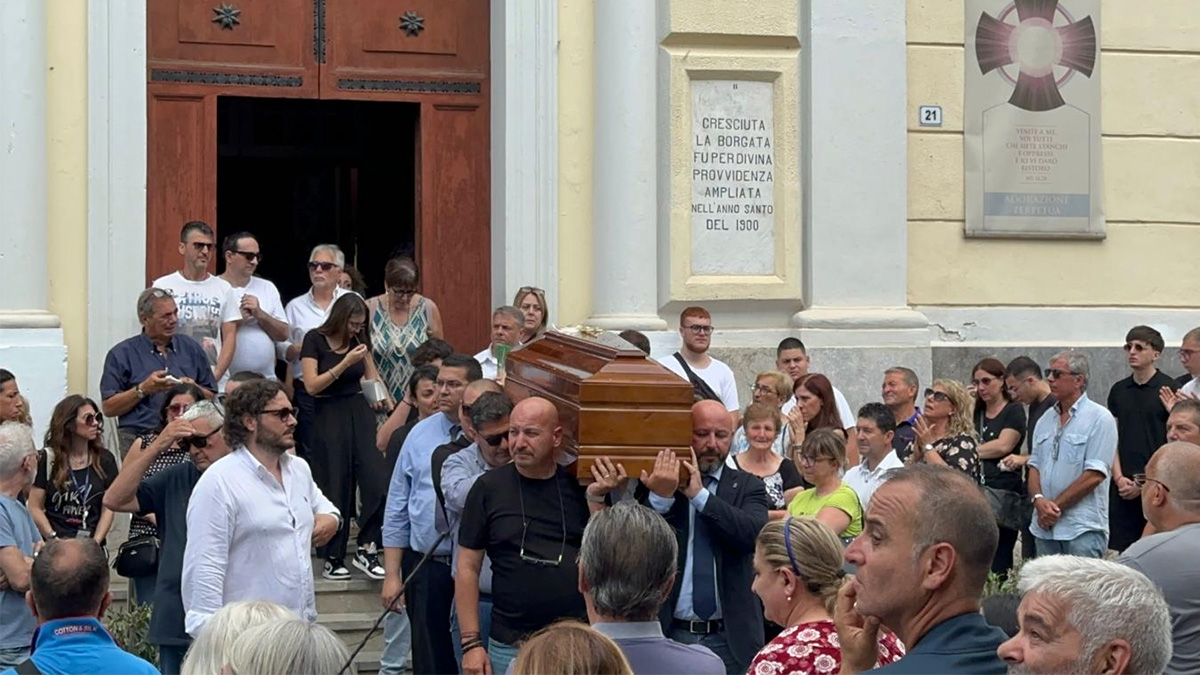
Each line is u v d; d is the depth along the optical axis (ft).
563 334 26.37
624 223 39.58
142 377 33.58
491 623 23.76
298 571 23.80
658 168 40.11
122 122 37.42
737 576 23.72
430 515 27.02
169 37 39.50
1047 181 42.32
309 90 40.50
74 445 30.12
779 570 18.20
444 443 27.40
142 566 27.94
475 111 41.60
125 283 37.29
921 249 41.65
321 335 34.30
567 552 23.00
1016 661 13.48
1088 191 42.55
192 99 39.58
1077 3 42.57
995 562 35.53
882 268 40.78
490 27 41.60
